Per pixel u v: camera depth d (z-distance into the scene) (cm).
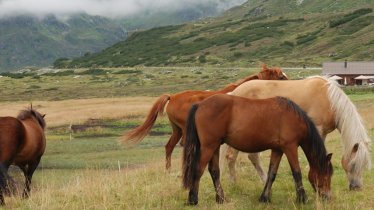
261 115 917
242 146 934
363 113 3067
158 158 2261
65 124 3984
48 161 2367
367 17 16450
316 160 945
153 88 9688
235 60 15325
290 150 929
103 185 1127
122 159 2356
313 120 991
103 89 10056
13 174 1939
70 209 936
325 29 16975
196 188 941
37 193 1117
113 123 4006
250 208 927
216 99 930
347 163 1049
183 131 1334
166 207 932
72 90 10094
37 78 13562
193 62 15775
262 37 17962
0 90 10638
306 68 11544
